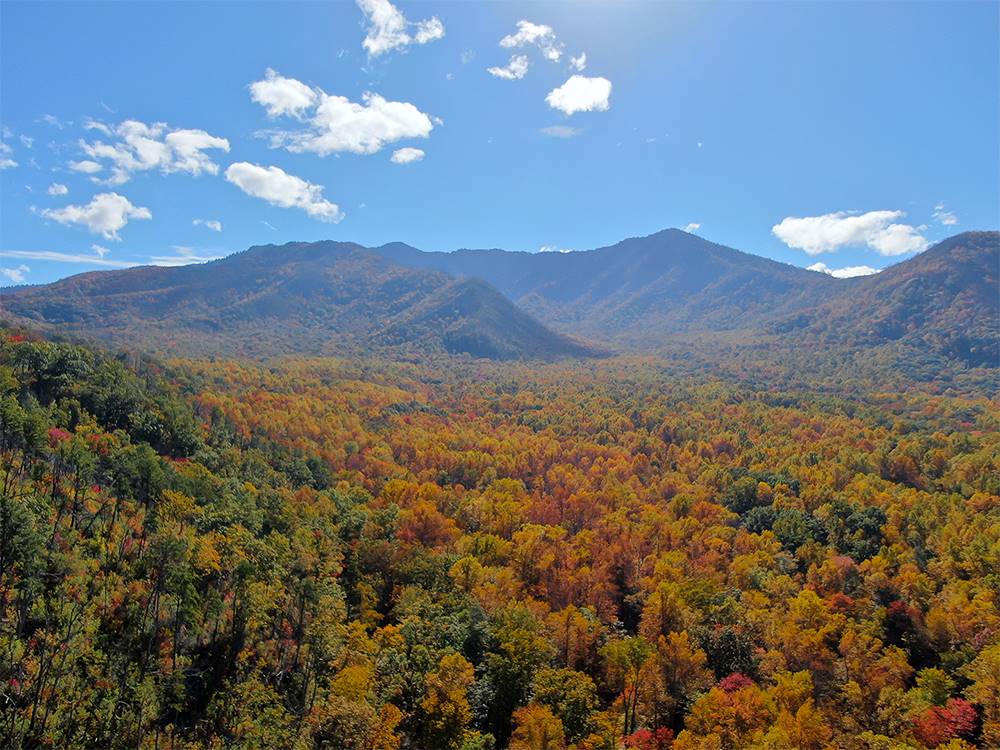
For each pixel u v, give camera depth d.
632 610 97.62
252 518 89.56
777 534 119.94
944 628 84.06
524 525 115.81
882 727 67.31
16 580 58.22
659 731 65.94
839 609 91.12
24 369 108.00
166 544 66.88
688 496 134.25
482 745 59.88
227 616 70.69
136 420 108.62
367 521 109.25
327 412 197.38
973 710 66.06
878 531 116.62
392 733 60.16
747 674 77.81
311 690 67.06
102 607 62.66
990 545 99.44
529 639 72.12
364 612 81.62
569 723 63.34
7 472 71.50
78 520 71.94
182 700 60.06
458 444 185.75
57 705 52.66
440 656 70.50
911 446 162.50
